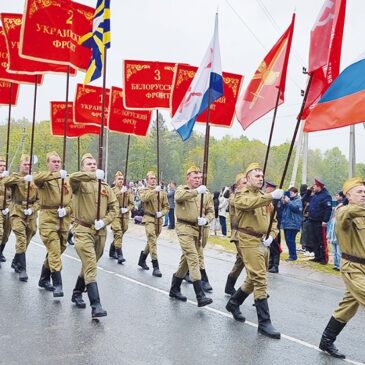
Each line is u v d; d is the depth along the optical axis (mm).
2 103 11305
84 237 6695
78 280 7109
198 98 8422
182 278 7766
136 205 21281
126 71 11398
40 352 5254
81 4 8758
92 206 6781
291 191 12102
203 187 7500
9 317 6457
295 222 12070
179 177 70000
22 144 61125
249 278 6484
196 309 7203
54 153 7887
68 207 7910
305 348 5695
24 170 8906
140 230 17969
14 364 4906
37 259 10883
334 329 5480
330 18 6594
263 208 6398
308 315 7219
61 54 8555
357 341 6086
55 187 7836
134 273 9859
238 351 5492
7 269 9609
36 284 8367
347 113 6246
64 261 10844
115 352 5316
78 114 12945
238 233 6398
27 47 8430
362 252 5223
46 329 6020
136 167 60375
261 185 6410
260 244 6305
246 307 7488
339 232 5348
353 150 16375
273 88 7516
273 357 5344
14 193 8906
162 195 10109
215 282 9344
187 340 5797
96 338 5738
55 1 8539
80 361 5027
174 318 6691
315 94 7051
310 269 11109
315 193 11992
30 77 10633
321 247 11875
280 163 71188
